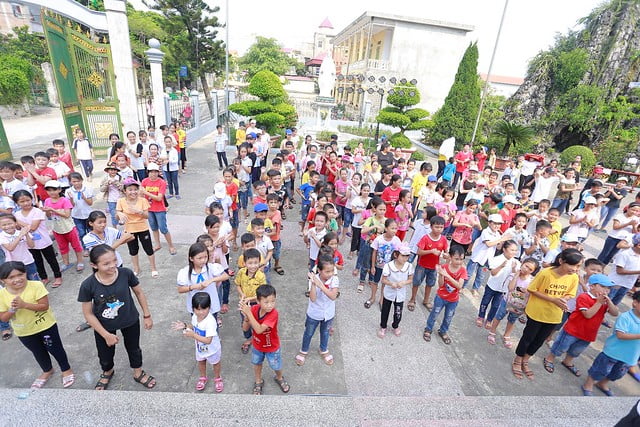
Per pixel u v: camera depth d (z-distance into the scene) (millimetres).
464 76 19984
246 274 4145
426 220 5812
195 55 30672
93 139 12695
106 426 2691
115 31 11898
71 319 4707
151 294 5375
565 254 3885
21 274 3229
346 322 5105
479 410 3139
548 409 3221
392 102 17781
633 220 6613
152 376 3902
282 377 3879
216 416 2828
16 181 5887
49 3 10281
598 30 20828
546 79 22250
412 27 24938
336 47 40219
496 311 4996
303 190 7844
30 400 2855
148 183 6141
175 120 15156
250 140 10812
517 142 17812
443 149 13820
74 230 5727
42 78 27453
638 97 18781
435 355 4586
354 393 3885
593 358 4805
